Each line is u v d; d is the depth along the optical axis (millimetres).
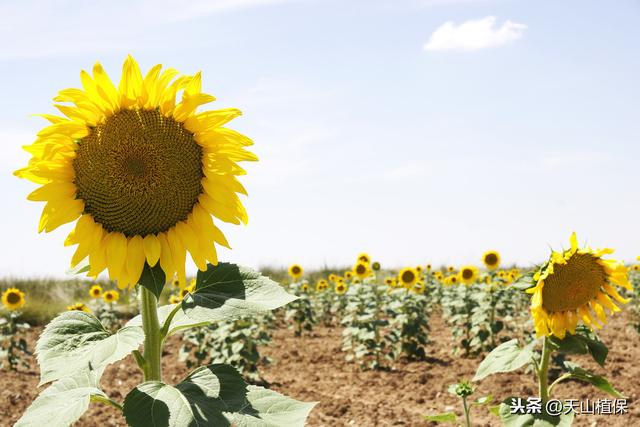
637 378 2770
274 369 3363
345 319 3691
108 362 864
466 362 3383
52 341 913
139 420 885
